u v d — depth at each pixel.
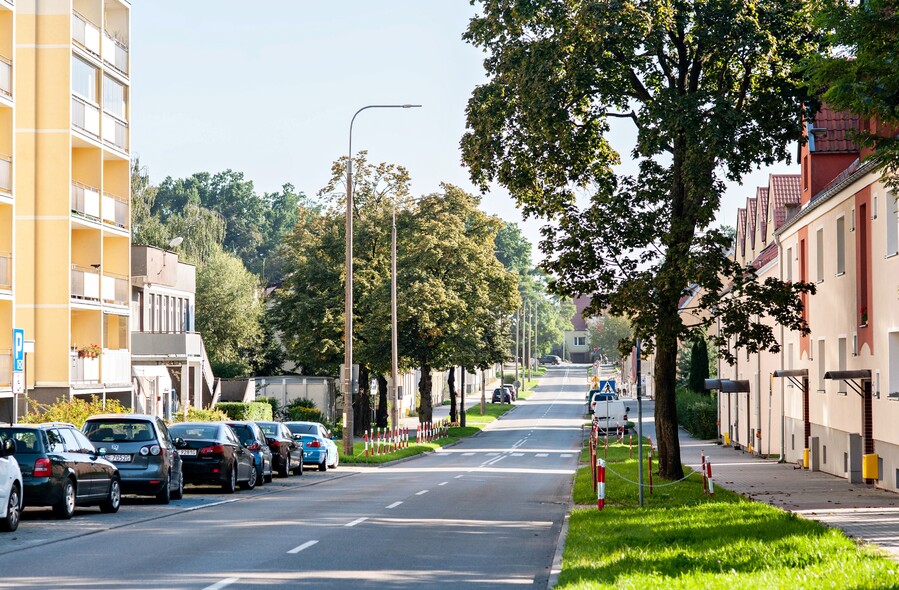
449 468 45.91
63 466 20.78
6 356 39.72
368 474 41.19
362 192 74.06
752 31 28.27
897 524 19.64
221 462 29.06
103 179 49.66
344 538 17.88
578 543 16.53
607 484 30.42
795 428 44.50
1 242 39.81
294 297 74.06
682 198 29.81
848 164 40.06
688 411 74.50
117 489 23.14
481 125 31.47
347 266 48.62
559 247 30.11
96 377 46.66
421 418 75.62
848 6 18.38
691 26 29.03
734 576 12.31
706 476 27.55
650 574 12.66
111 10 50.56
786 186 56.00
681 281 27.83
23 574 13.48
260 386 82.06
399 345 73.25
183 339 58.50
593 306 29.77
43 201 43.66
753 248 62.09
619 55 29.12
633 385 106.75
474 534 18.94
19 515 19.39
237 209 182.50
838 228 36.91
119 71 49.16
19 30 43.62
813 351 40.56
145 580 12.96
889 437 29.73
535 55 29.28
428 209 74.06
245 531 18.92
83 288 45.16
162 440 25.59
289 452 38.72
